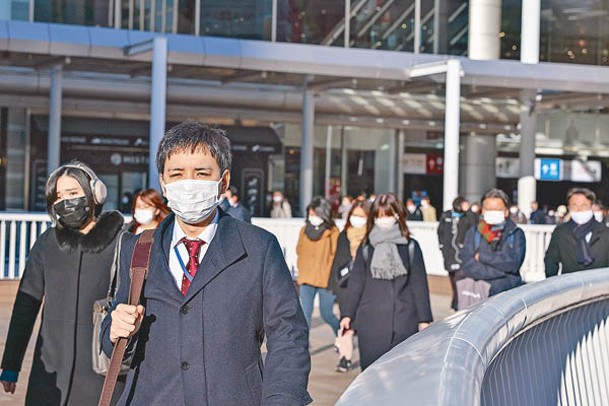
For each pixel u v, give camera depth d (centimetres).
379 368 247
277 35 2892
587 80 2623
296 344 335
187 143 335
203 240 346
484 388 356
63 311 510
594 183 3731
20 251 1667
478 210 1705
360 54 2514
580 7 3222
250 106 3016
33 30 2309
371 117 3225
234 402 333
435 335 302
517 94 2872
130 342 336
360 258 802
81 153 3039
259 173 3231
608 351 684
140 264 346
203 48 2414
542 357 508
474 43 3092
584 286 561
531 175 3091
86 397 503
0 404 845
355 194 3406
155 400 332
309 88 2914
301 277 1183
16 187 2958
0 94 2852
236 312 337
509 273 875
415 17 3042
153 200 824
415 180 3472
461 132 3419
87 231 518
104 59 2467
